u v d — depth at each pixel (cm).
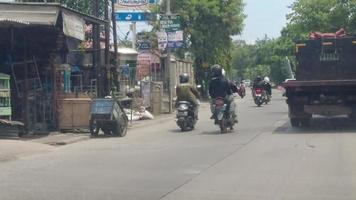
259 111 3300
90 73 2909
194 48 5009
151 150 1634
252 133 2039
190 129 2281
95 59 2730
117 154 1559
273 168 1256
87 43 3027
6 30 2116
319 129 2105
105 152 1612
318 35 2233
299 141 1745
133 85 3731
